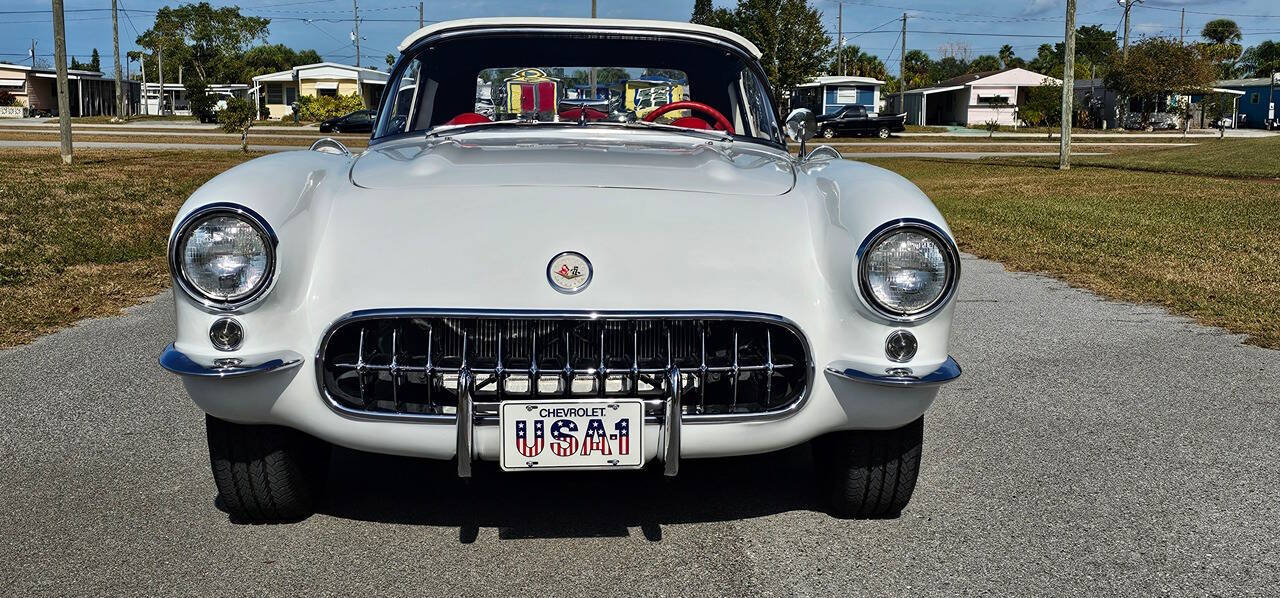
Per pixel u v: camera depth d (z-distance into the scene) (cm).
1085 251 957
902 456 289
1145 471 358
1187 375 497
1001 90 5775
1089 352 548
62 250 873
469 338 258
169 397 445
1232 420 421
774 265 263
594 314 251
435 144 341
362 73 5519
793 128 405
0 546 287
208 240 249
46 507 317
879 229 254
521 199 269
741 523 307
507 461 254
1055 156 3039
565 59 394
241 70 8819
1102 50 8681
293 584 264
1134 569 278
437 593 261
